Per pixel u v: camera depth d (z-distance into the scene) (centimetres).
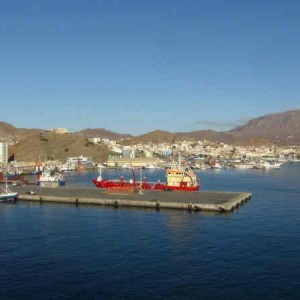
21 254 7712
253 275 6631
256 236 9144
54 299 5728
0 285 6212
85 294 5891
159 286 6169
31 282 6328
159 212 12056
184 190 16750
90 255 7644
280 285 6234
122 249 8038
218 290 6038
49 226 10150
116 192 15650
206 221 10762
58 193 15562
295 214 12038
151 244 8406
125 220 10850
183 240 8744
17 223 10519
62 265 7081
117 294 5888
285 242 8631
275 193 18012
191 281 6369
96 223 10481
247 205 13812
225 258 7488
